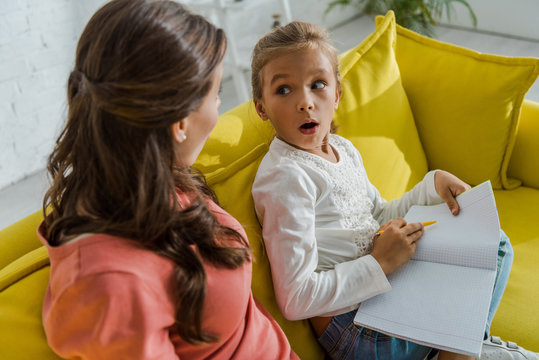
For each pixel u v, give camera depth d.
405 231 0.91
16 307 0.66
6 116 2.27
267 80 0.89
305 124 0.90
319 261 0.93
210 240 0.64
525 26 3.13
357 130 1.17
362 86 1.20
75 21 2.41
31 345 0.64
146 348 0.56
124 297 0.54
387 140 1.23
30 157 2.42
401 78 1.38
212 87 0.60
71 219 0.59
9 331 0.64
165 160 0.58
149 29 0.54
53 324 0.56
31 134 2.39
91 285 0.54
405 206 1.10
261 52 0.89
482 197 0.95
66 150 0.60
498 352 0.93
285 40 0.87
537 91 2.55
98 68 0.54
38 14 2.25
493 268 0.88
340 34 3.57
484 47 3.15
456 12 3.39
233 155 0.97
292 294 0.83
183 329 0.60
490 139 1.31
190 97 0.57
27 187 2.37
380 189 1.21
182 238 0.61
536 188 1.39
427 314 0.84
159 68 0.54
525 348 1.00
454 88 1.31
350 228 0.96
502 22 3.22
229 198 0.90
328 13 3.62
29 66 2.28
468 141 1.33
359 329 0.88
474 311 0.82
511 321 1.04
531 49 3.04
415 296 0.87
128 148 0.56
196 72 0.56
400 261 0.90
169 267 0.59
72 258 0.56
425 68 1.34
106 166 0.56
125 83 0.53
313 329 0.97
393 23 1.34
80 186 0.59
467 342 0.79
